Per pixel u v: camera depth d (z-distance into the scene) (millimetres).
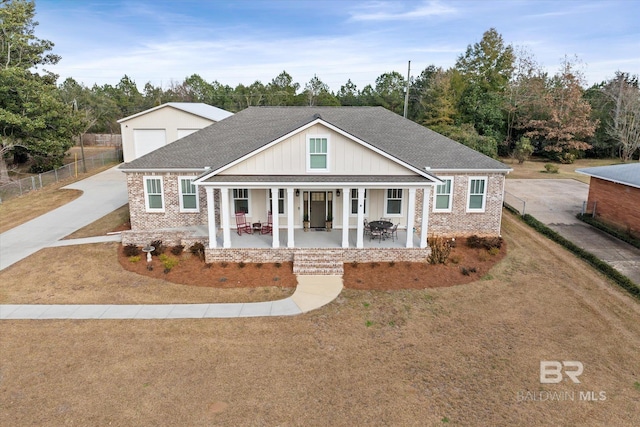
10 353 12062
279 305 15125
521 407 10023
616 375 11320
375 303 15312
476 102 53312
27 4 37938
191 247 19484
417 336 13156
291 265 18359
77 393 10406
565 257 19703
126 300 15430
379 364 11680
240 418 9586
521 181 38156
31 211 27234
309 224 21453
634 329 13641
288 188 17953
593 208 25203
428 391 10570
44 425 9352
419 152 21578
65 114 38594
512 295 16000
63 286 16516
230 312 14602
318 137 18078
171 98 91250
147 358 11875
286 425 9383
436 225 21516
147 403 10062
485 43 60156
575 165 49406
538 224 23844
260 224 20922
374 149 18125
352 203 21344
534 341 12922
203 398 10258
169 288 16406
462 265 18531
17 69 33688
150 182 21266
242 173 18469
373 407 9969
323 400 10203
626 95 52188
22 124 33688
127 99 92000
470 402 10188
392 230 19953
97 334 13125
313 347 12500
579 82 50969
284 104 89062
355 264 18344
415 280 17141
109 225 23953
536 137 52844
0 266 18344
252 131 23719
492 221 21469
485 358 12016
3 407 9898
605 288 16578
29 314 14344
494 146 45344
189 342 12711
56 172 36469
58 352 12141
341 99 87375
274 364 11641
